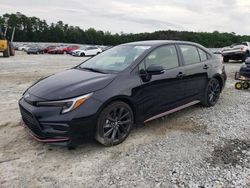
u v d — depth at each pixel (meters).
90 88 3.64
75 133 3.48
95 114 3.58
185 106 5.20
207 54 5.85
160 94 4.51
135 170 3.30
